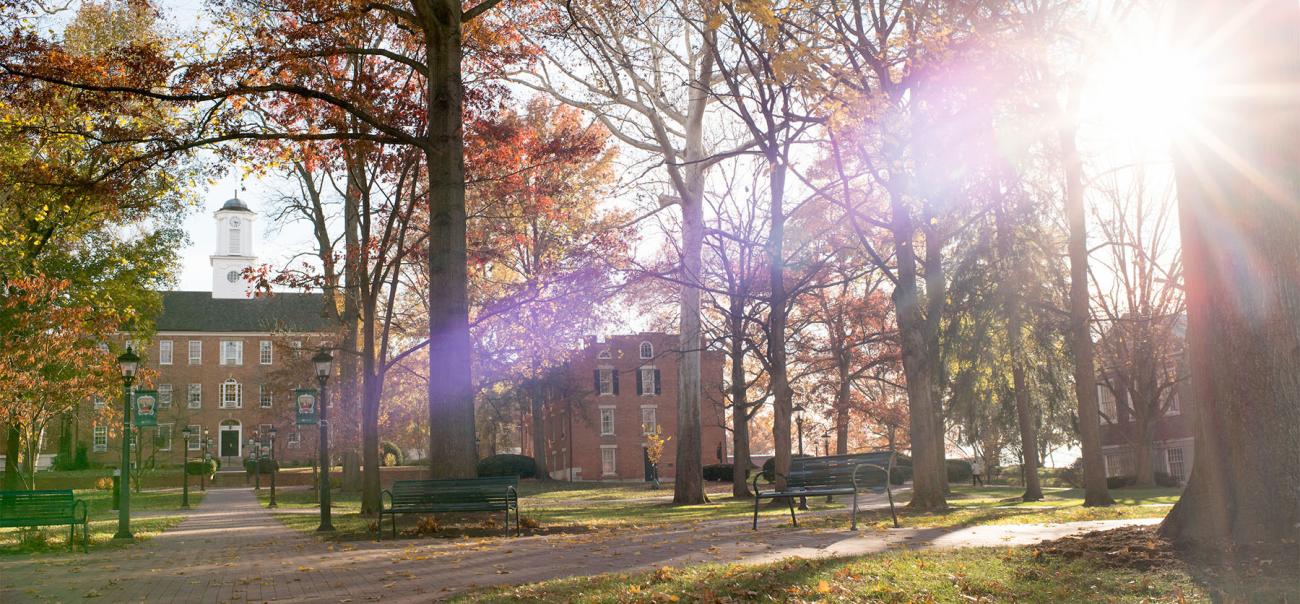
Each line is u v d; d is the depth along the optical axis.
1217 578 6.72
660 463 65.19
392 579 9.08
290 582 9.30
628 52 25.59
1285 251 7.68
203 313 80.31
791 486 13.84
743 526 14.87
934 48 14.23
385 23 20.23
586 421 56.53
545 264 25.41
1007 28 14.38
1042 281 24.14
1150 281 39.91
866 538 11.31
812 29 15.05
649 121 29.17
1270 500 7.55
